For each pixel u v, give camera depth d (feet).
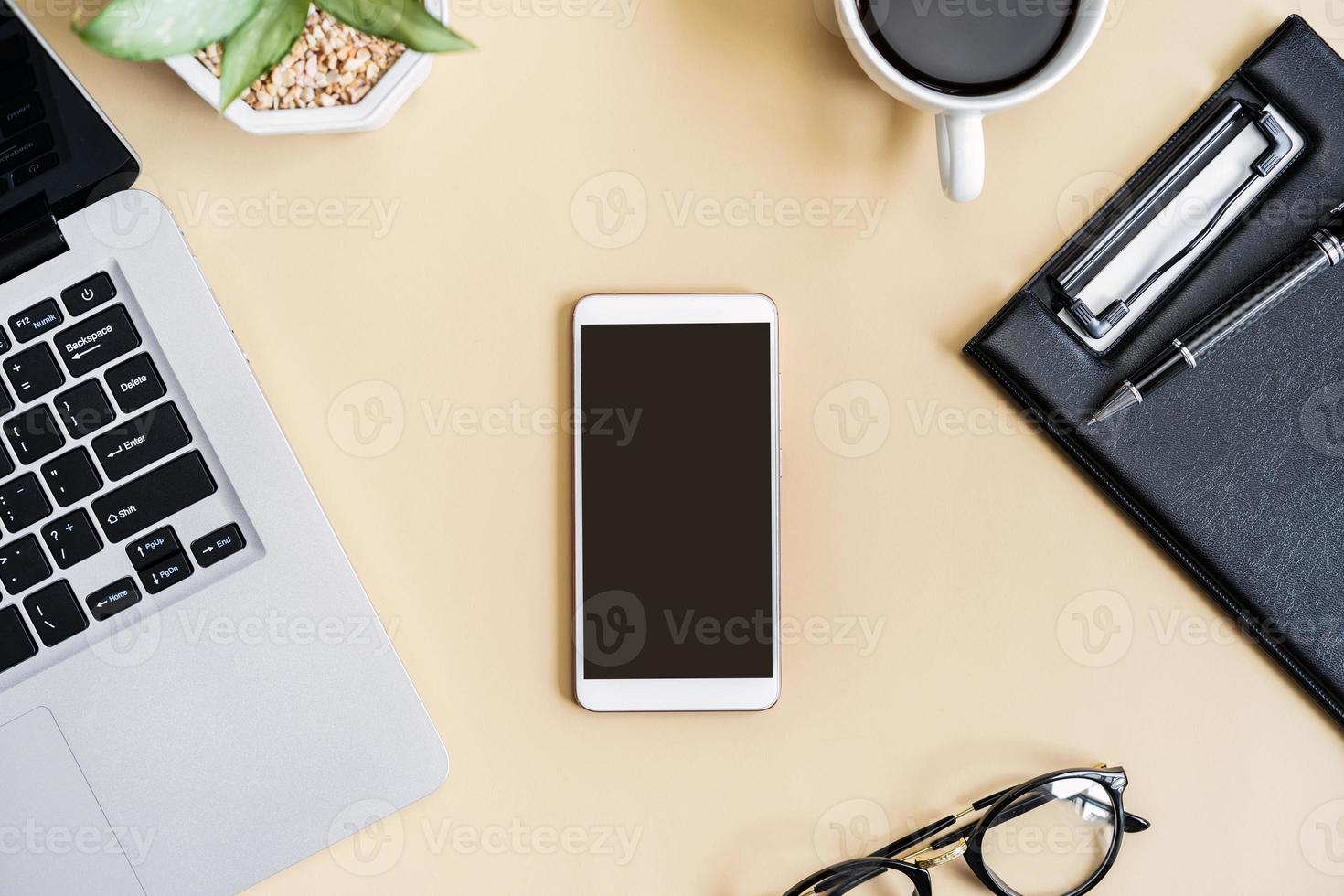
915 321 1.75
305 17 1.24
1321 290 1.66
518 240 1.75
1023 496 1.75
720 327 1.72
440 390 1.75
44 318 1.57
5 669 1.59
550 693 1.75
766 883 1.75
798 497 1.75
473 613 1.75
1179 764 1.75
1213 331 1.63
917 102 1.49
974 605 1.75
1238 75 1.69
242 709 1.62
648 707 1.71
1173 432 1.68
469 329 1.75
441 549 1.75
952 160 1.51
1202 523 1.68
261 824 1.63
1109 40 1.74
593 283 1.75
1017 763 1.75
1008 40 1.54
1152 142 1.74
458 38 1.28
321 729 1.63
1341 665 1.67
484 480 1.75
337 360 1.75
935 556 1.75
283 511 1.60
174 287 1.59
